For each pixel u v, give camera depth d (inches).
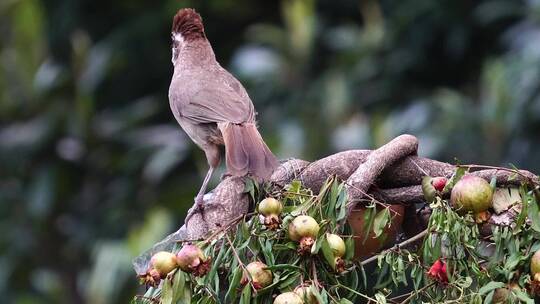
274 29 544.4
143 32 576.7
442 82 578.2
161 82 592.4
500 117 481.7
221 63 604.4
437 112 500.1
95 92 575.8
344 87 506.0
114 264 461.1
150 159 507.5
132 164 507.8
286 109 511.8
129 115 520.4
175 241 194.7
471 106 507.5
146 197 510.9
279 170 215.9
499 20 573.6
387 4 579.5
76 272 509.4
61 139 511.8
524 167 482.0
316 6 597.0
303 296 174.6
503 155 483.8
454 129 488.7
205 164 501.0
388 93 546.0
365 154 217.6
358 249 205.2
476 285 185.8
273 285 179.3
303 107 506.3
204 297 180.2
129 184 509.4
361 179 205.0
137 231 471.8
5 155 506.9
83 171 517.0
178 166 531.2
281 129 495.8
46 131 505.0
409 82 566.6
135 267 207.5
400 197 211.8
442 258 181.6
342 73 536.1
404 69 552.7
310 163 219.1
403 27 556.7
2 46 521.0
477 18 561.9
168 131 519.5
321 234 180.1
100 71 526.0
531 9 519.5
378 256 184.9
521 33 510.9
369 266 212.5
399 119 498.6
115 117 524.4
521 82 481.7
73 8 564.4
